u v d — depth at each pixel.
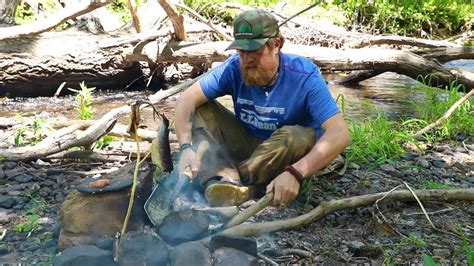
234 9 12.47
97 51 9.00
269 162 4.25
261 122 4.38
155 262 3.37
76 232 3.69
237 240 3.51
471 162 5.84
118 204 3.75
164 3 8.51
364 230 4.18
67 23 10.02
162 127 4.11
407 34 14.80
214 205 4.18
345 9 14.66
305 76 4.14
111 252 3.43
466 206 4.61
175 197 3.98
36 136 6.05
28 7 11.52
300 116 4.28
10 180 5.00
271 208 4.49
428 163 5.70
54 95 8.99
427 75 8.93
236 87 4.35
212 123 4.38
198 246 3.43
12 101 8.67
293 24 11.05
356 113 7.95
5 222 4.26
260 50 4.00
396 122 7.04
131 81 9.48
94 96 9.00
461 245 3.96
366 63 9.05
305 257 3.78
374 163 5.57
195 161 4.10
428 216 4.39
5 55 8.58
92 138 5.44
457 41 14.19
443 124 6.76
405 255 3.85
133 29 9.57
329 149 3.89
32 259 3.72
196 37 9.89
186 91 4.36
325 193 4.80
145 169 3.98
